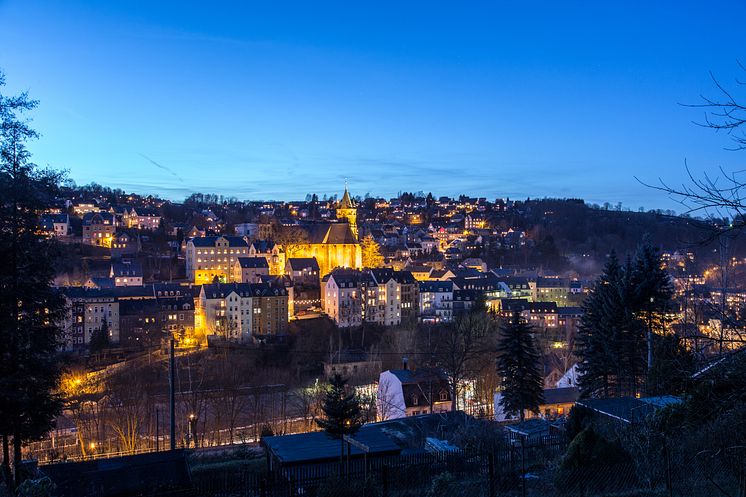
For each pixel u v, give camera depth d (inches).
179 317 4840.1
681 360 497.0
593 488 765.9
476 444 1240.2
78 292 4436.5
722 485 672.4
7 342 1171.9
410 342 4173.2
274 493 908.0
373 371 3919.8
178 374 3705.7
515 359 2011.6
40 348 1219.2
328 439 1354.6
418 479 944.9
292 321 5310.0
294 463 1197.7
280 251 6993.1
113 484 1002.7
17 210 1204.5
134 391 2974.9
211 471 1380.4
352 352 4463.6
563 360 3725.4
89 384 3302.2
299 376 3924.7
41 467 1079.0
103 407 2760.8
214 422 2920.8
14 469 1110.4
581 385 1934.1
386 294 5575.8
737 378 456.8
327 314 5561.0
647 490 723.4
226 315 4862.2
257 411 3161.9
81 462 1073.5
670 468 725.3
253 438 2736.2
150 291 5113.2
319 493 818.8
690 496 668.7
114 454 2292.1
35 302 1236.5
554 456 1048.8
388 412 2765.7
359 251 7283.5
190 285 5487.2
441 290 5935.0
